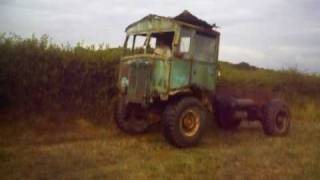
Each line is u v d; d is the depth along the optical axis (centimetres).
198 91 1087
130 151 952
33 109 1161
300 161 915
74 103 1227
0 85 1095
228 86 1551
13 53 1124
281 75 2025
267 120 1250
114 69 1260
